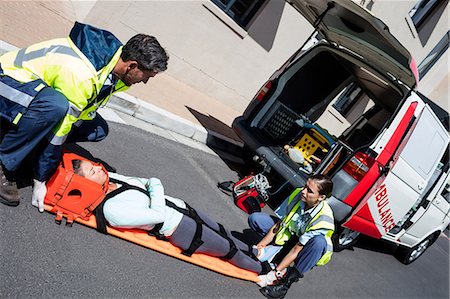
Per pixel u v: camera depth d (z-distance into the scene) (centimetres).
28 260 272
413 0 1051
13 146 282
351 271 607
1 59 288
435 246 1054
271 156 568
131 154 479
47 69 279
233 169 640
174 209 344
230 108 944
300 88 646
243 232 495
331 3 468
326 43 603
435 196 687
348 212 530
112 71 286
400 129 532
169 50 809
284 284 407
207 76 883
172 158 542
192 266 370
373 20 430
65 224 315
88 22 710
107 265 309
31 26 580
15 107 272
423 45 1220
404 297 634
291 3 566
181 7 775
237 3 869
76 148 412
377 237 619
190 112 709
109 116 521
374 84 638
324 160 534
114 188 331
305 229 389
